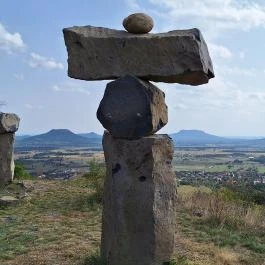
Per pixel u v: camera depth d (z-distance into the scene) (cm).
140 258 354
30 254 440
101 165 1137
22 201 779
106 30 367
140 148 354
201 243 512
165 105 376
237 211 657
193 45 331
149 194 352
